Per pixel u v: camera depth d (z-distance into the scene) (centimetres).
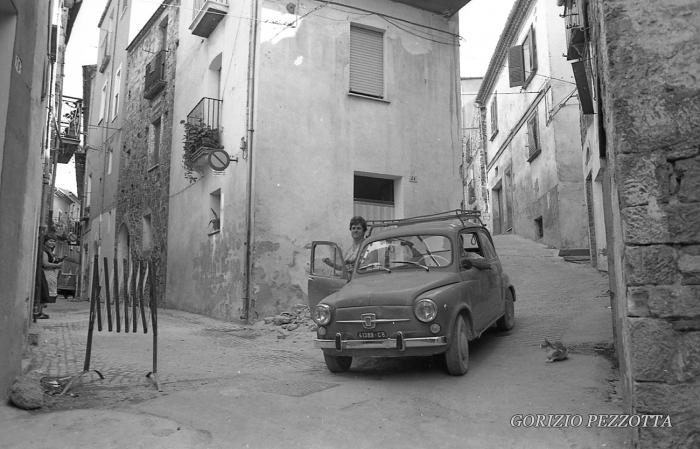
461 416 488
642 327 346
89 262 2705
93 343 846
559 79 1738
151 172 1873
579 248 1648
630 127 366
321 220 1201
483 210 2903
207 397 522
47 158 1210
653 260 350
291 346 869
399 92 1356
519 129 2173
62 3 1521
